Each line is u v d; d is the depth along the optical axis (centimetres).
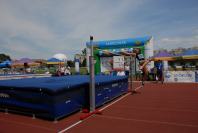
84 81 781
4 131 518
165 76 1828
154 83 1698
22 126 555
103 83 818
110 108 766
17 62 2988
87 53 2252
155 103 844
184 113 673
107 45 2186
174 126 541
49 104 590
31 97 629
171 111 704
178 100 899
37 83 718
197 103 827
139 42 2075
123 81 1116
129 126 547
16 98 666
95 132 503
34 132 507
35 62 2936
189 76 1752
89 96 739
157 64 1905
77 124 568
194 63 2395
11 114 680
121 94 1077
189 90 1216
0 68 2839
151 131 505
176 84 1585
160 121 588
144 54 2055
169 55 2294
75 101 679
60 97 605
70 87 644
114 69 2016
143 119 611
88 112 693
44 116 605
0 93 709
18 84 698
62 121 598
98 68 2173
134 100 924
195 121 582
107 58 2148
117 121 594
